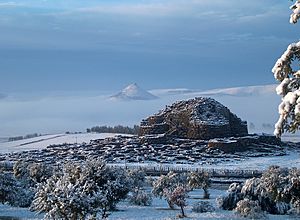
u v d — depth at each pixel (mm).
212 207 51750
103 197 30328
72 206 27797
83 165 39750
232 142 157125
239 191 52781
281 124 11828
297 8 12188
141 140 178000
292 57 12727
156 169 116875
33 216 46688
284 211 48281
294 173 41719
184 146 163375
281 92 12164
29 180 68000
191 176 68688
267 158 144625
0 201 55344
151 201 59875
